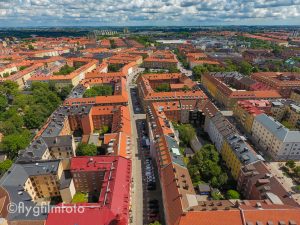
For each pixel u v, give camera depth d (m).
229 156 158.25
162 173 134.38
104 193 118.38
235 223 101.12
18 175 129.00
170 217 108.25
